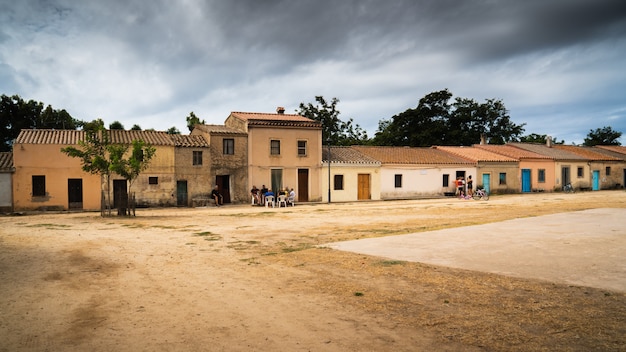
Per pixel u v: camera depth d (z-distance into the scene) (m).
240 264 9.75
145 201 29.52
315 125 34.91
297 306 6.46
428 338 5.05
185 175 30.70
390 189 37.66
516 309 5.92
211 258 10.57
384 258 9.70
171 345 5.01
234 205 31.47
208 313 6.21
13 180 26.81
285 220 20.09
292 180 34.25
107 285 7.92
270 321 5.81
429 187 39.16
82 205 28.31
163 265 9.73
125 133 31.31
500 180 42.47
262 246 12.35
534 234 12.45
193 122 45.97
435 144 60.66
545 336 4.96
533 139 70.81
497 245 10.78
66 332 5.46
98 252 11.46
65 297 7.11
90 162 23.09
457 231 13.80
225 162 32.06
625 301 6.05
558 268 8.06
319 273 8.58
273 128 33.62
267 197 30.67
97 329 5.57
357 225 17.36
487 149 46.88
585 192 44.09
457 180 38.91
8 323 5.82
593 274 7.54
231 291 7.42
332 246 11.75
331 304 6.51
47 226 18.11
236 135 32.47
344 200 35.91
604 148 57.03
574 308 5.85
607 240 11.01
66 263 9.97
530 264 8.49
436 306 6.21
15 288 7.70
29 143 27.12
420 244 11.42
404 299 6.61
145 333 5.41
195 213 24.95
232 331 5.46
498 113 62.50
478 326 5.36
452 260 9.17
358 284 7.61
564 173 46.94
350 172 36.22
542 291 6.67
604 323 5.27
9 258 10.58
